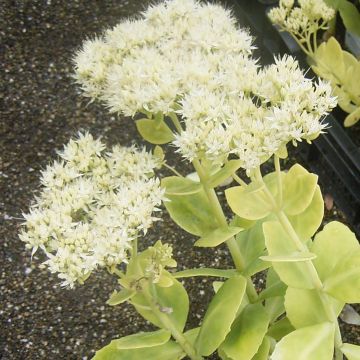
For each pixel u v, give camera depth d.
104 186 0.66
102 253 0.62
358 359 0.70
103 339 0.87
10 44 1.13
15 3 1.19
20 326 0.88
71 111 1.06
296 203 0.66
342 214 0.94
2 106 1.06
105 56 0.70
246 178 0.98
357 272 0.68
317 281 0.68
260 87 0.65
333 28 1.03
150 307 0.68
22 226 0.95
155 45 0.71
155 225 0.95
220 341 0.67
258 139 0.63
